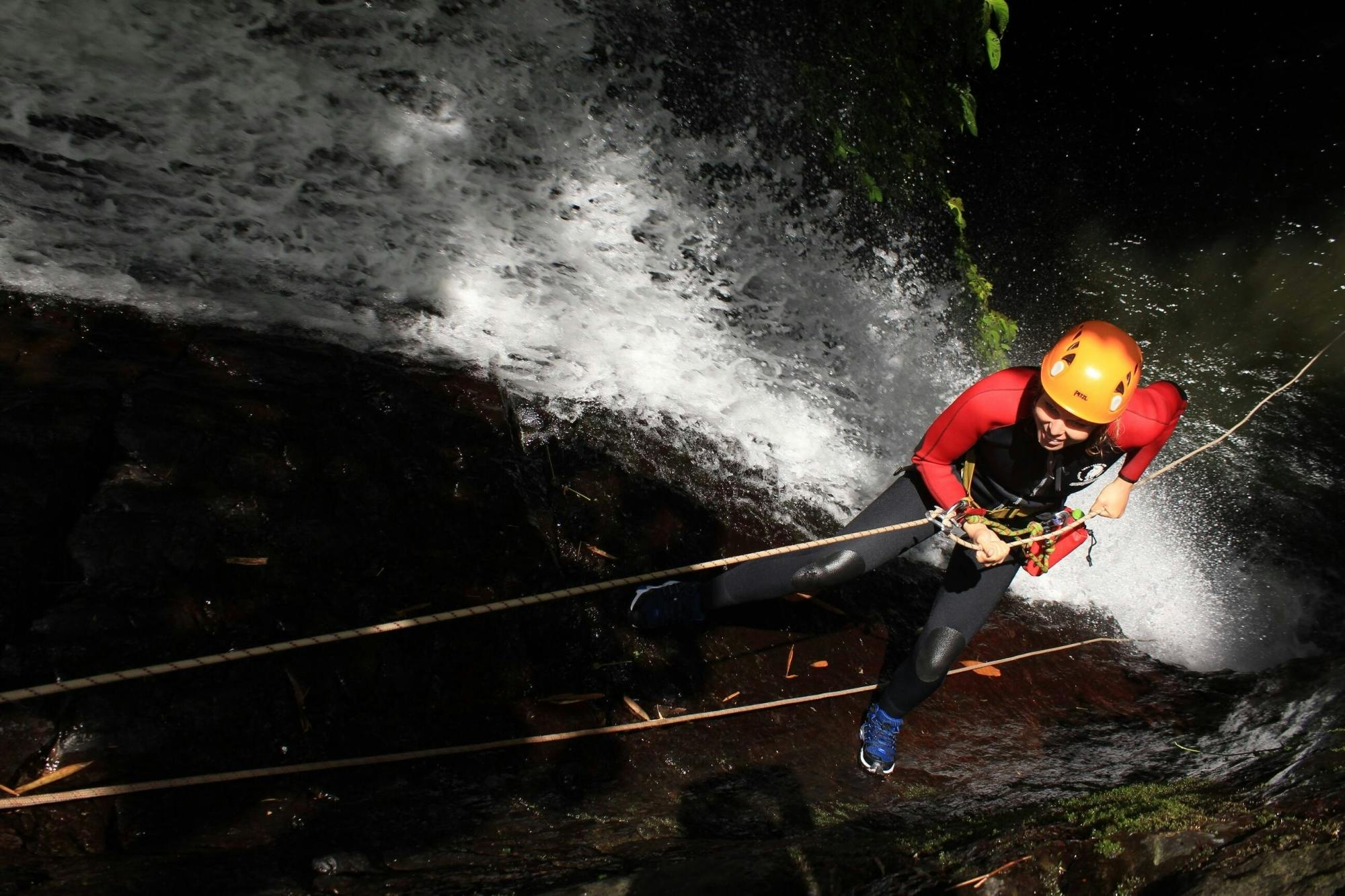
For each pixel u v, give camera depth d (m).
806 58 6.10
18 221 3.69
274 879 2.20
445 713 2.88
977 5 6.05
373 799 2.60
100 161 4.13
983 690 3.95
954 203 6.50
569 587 3.38
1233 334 7.96
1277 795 2.88
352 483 3.16
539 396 4.04
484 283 4.55
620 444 4.07
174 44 4.53
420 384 3.71
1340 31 9.66
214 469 2.96
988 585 3.17
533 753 2.94
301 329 3.77
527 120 5.36
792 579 3.20
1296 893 2.53
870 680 3.73
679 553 3.79
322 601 2.86
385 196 4.71
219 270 3.94
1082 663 4.36
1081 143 8.91
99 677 2.19
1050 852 2.63
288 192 4.45
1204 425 6.93
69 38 4.27
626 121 5.64
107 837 2.25
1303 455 6.74
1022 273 8.35
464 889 2.26
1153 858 2.69
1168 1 9.55
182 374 3.27
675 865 2.47
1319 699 3.91
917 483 3.21
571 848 2.60
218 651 2.63
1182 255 8.67
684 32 5.83
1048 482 2.92
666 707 3.27
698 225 5.61
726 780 3.11
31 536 2.54
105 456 2.86
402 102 5.08
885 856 2.66
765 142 5.98
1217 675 4.55
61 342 3.21
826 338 5.64
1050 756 3.68
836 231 6.08
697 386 4.68
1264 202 8.95
